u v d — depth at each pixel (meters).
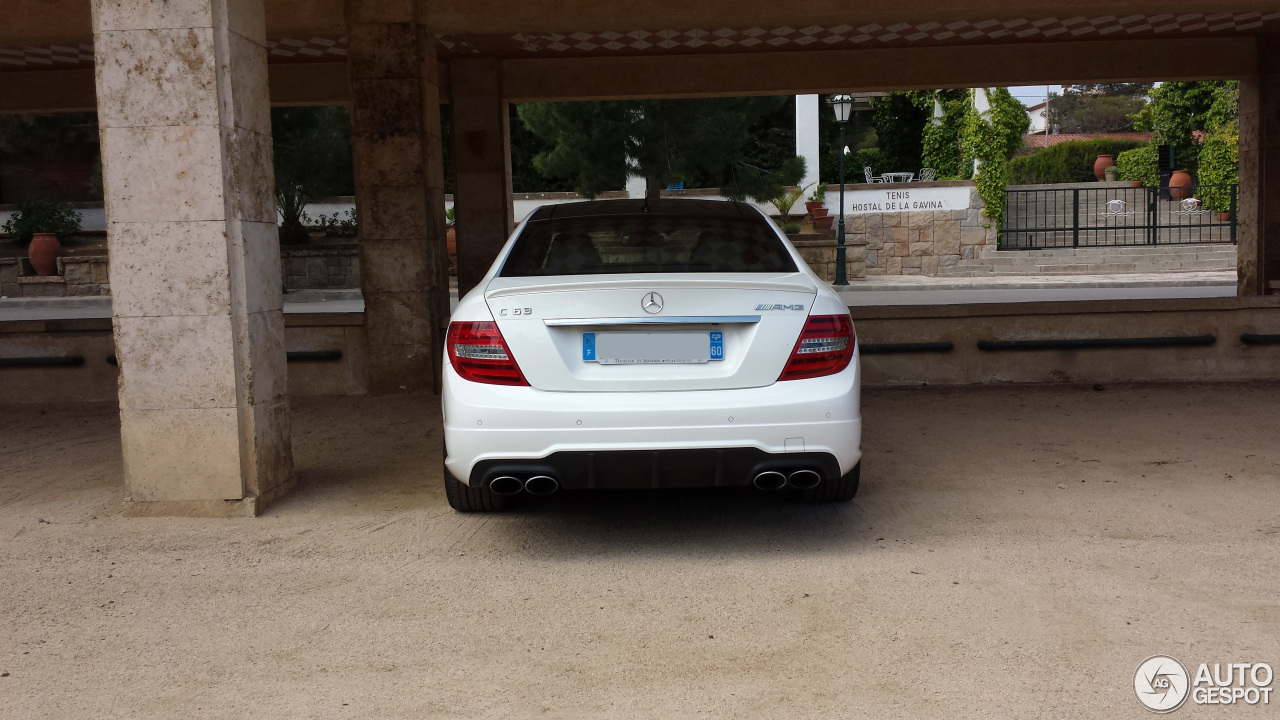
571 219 4.63
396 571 3.74
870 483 4.90
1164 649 2.90
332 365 8.02
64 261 24.05
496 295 3.69
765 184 19.05
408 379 7.95
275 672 2.88
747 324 3.65
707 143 17.20
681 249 4.26
